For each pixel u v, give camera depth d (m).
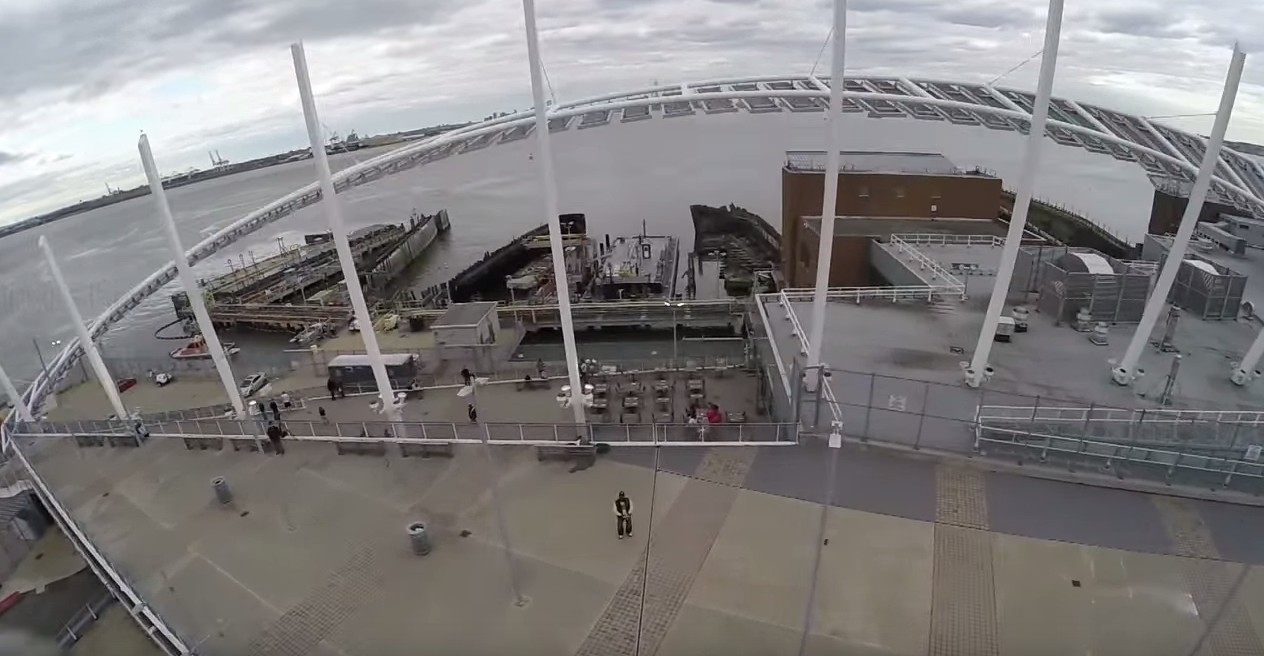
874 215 61.66
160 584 17.98
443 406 28.88
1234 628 14.23
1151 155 44.12
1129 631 14.24
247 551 19.06
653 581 16.50
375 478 22.17
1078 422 19.70
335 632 15.84
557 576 16.89
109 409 40.88
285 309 79.44
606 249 97.44
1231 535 16.75
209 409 33.56
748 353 35.06
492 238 145.00
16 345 93.06
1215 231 42.59
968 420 20.89
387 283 107.44
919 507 18.27
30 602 24.80
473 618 15.82
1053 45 17.48
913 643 14.22
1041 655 13.78
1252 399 21.73
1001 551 16.56
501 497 20.41
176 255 23.86
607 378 31.38
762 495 19.33
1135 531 17.00
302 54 19.69
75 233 188.88
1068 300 28.50
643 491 20.06
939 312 30.72
